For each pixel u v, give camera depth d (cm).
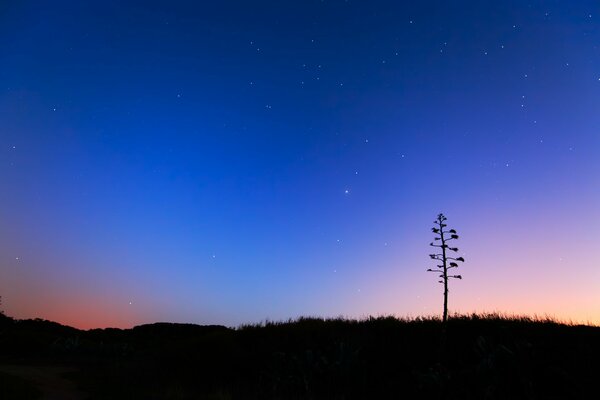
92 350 3509
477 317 1845
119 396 1493
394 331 1845
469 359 1429
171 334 5219
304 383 1493
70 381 1958
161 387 1652
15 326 4816
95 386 1767
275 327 2373
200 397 1415
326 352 1722
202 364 1961
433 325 1816
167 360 2214
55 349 3412
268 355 1853
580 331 1466
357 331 1925
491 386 1180
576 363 1230
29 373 2189
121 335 5206
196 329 5525
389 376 1462
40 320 5278
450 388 1259
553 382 1180
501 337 1477
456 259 1403
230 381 1700
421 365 1457
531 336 1459
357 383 1461
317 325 2225
